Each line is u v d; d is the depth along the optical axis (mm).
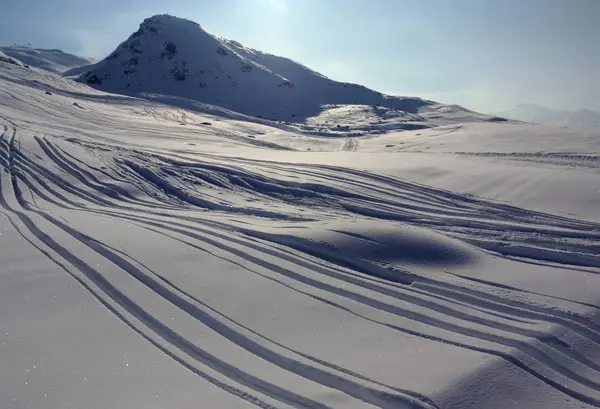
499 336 4930
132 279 5996
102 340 4668
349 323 5160
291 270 6449
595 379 4359
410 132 34812
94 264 6383
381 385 4062
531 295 5844
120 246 7008
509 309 5512
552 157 16297
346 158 15727
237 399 3891
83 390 3932
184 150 17422
